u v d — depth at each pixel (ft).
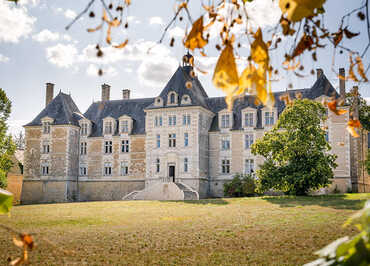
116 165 159.43
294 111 102.94
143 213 83.25
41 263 38.45
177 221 67.77
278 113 140.26
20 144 277.23
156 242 48.24
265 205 91.86
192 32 6.92
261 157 140.77
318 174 100.63
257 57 6.41
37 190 160.66
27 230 60.23
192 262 38.37
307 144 100.22
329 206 81.46
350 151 138.31
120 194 156.66
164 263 38.34
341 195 104.12
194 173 141.28
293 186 102.47
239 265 36.52
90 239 51.24
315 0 6.19
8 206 7.86
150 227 61.11
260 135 142.10
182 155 143.84
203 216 74.49
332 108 8.19
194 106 143.02
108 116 164.55
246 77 6.35
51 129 162.09
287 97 8.63
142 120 162.20
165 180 142.31
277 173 103.86
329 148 103.09
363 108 133.39
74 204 110.73
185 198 129.08
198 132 142.72
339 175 128.16
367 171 134.62
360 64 7.29
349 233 47.52
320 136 100.89
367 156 136.67
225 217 71.31
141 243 47.80
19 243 7.27
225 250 42.83
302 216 66.85
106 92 180.14
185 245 46.14
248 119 144.56
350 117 8.36
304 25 7.70
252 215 72.74
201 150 144.36
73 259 40.11
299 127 103.45
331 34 7.52
